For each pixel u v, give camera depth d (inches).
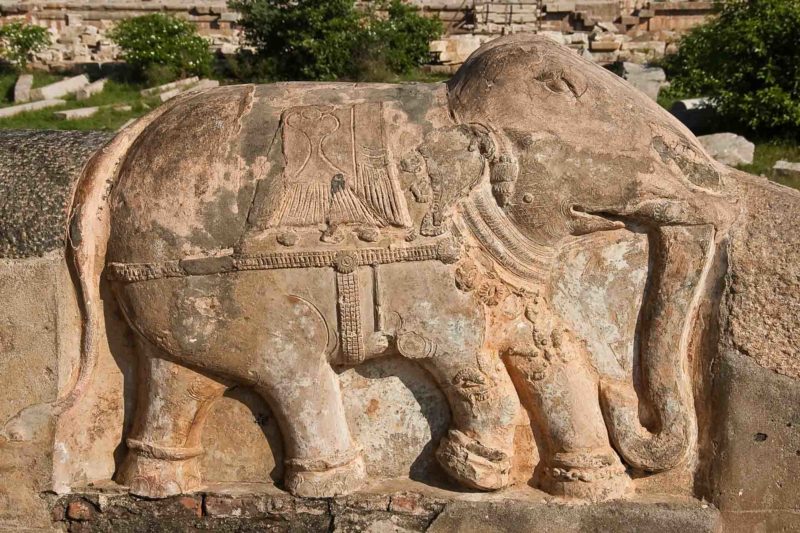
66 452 88.1
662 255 85.9
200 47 397.4
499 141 83.5
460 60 397.1
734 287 86.4
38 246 85.7
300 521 88.0
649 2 498.3
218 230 82.1
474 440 86.5
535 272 85.3
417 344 83.7
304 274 82.2
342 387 88.9
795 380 85.0
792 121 259.1
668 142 85.9
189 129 85.7
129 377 89.7
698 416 88.7
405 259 81.8
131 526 88.9
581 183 83.2
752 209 87.8
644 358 87.2
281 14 369.7
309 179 82.5
